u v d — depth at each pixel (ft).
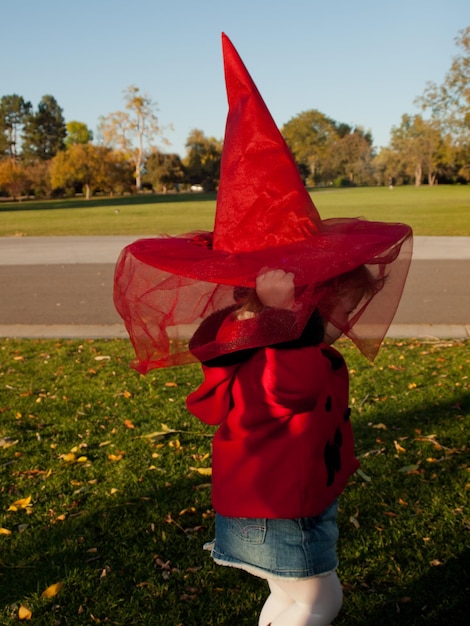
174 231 79.36
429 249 53.21
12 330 26.99
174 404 16.87
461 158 152.97
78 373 20.06
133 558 9.89
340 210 113.29
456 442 13.87
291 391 5.93
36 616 8.66
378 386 17.74
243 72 6.40
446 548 9.92
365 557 9.78
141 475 12.72
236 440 6.35
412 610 8.59
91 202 201.87
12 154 408.87
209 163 334.65
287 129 398.42
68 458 13.43
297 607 6.61
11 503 11.78
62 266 46.78
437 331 25.05
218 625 8.43
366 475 12.30
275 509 6.20
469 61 125.29
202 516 11.05
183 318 6.81
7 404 17.24
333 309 6.59
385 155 342.64
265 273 5.90
